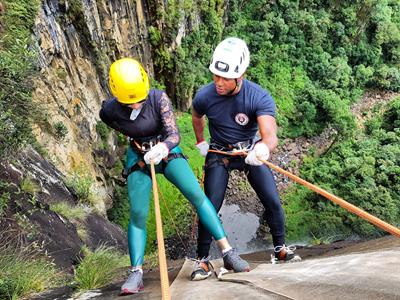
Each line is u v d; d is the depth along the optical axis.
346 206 2.95
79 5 18.78
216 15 30.94
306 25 35.47
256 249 25.48
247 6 35.38
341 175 30.16
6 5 14.51
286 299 2.80
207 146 5.30
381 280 2.67
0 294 5.50
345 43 37.25
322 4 37.16
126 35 24.36
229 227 26.25
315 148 32.41
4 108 9.15
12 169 10.14
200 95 4.87
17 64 9.53
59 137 16.73
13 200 9.05
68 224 10.71
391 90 37.03
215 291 3.38
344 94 35.94
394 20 40.19
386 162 30.30
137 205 4.52
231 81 4.47
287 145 32.34
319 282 2.99
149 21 26.75
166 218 22.36
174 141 4.41
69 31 18.77
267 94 4.68
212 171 4.92
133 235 4.51
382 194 28.55
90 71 20.91
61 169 16.03
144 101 4.43
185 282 4.42
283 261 5.24
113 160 23.02
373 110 35.88
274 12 35.22
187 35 29.20
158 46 27.61
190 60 29.27
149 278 5.70
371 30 38.47
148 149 4.61
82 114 19.83
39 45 16.02
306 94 33.72
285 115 33.22
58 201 11.72
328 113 32.62
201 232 4.67
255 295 3.01
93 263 6.49
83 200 14.16
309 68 35.75
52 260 7.73
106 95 22.86
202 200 4.52
